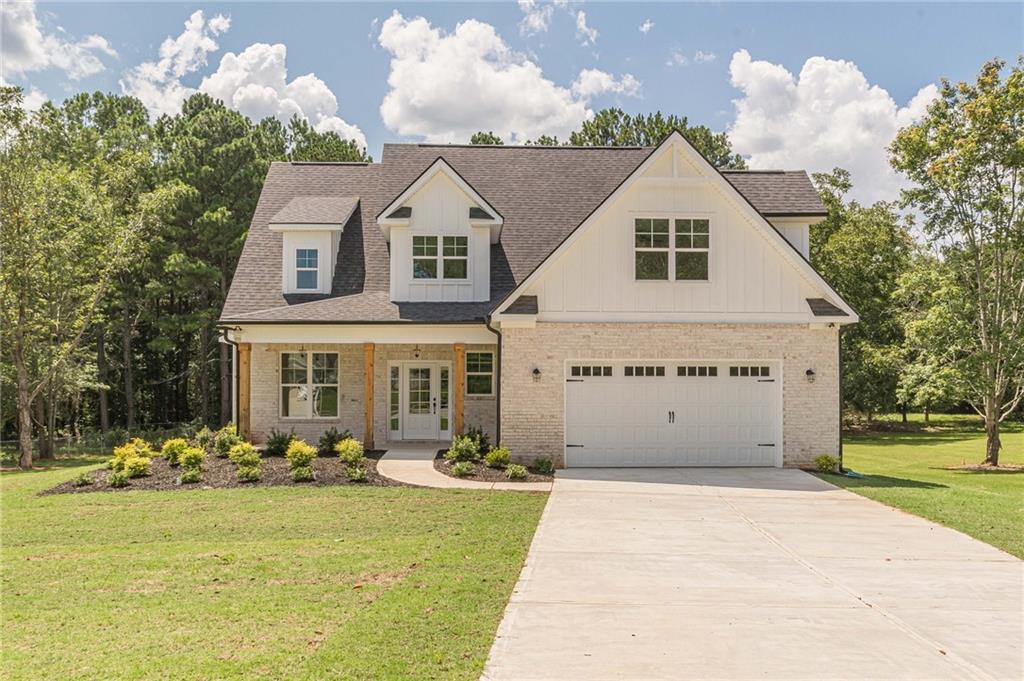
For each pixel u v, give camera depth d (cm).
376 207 2389
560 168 2461
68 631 701
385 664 620
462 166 2459
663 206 1803
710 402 1822
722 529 1170
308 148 4412
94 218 2794
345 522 1188
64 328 2781
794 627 730
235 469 1661
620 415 1811
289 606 770
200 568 924
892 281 3912
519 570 920
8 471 2438
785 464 1809
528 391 1798
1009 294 2644
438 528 1148
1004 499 1465
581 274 1800
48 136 2897
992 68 2595
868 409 3938
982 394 2642
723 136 4497
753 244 1808
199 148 3797
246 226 3738
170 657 634
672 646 675
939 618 761
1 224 2491
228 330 2058
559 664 630
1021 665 642
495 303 2062
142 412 4312
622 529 1162
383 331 1986
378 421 2186
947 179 2672
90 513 1277
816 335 1812
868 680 608
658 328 1800
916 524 1218
